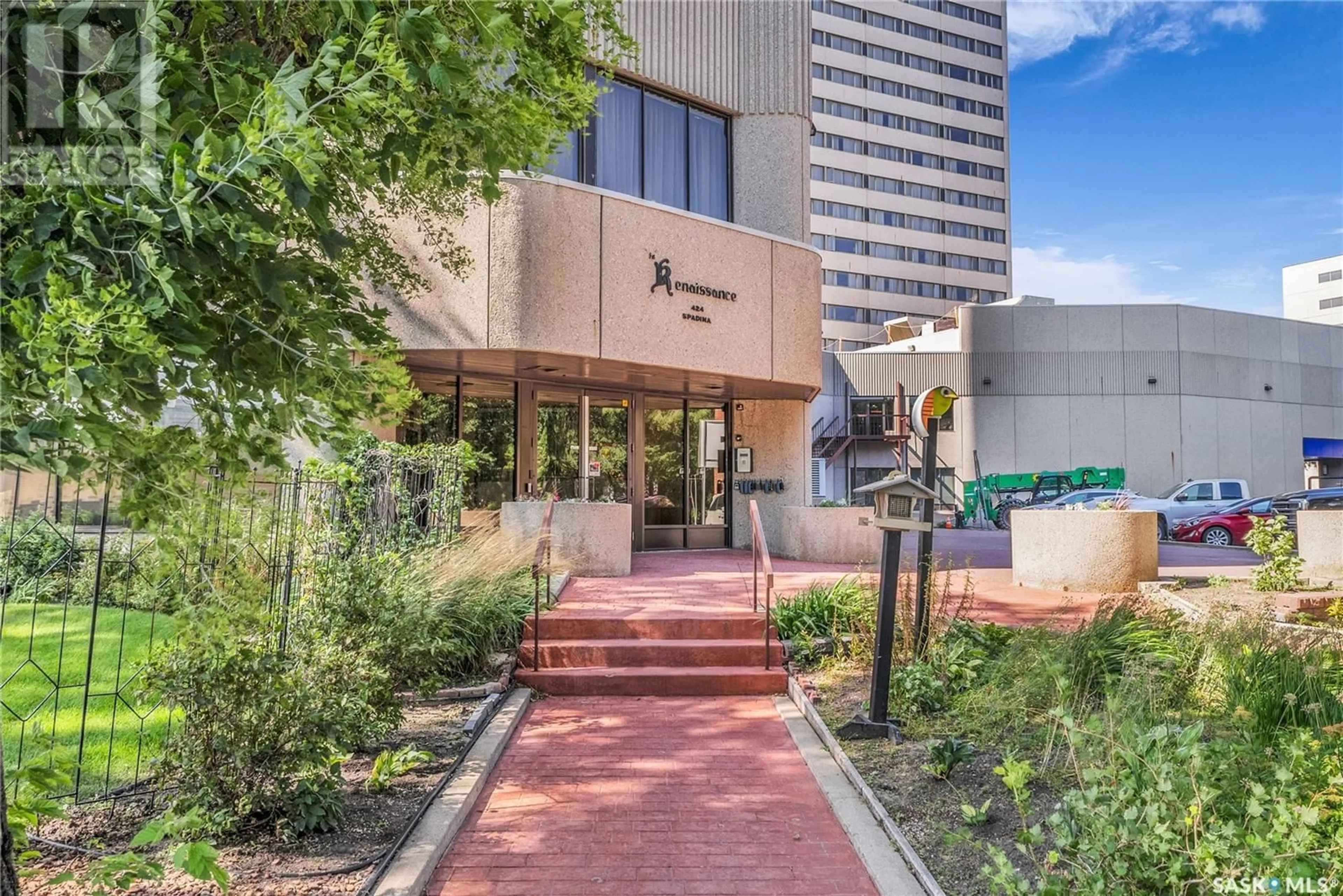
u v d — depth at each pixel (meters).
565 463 13.57
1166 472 36.88
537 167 3.92
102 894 2.92
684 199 14.07
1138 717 4.40
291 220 2.89
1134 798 3.05
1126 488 34.06
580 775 5.25
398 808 4.43
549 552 8.30
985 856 3.79
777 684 7.20
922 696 5.93
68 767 3.81
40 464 2.14
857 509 13.19
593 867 3.98
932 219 66.94
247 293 2.73
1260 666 5.20
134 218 2.17
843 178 63.97
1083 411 37.31
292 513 5.15
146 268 2.16
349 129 2.71
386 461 8.48
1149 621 6.73
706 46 14.30
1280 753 3.87
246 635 4.33
